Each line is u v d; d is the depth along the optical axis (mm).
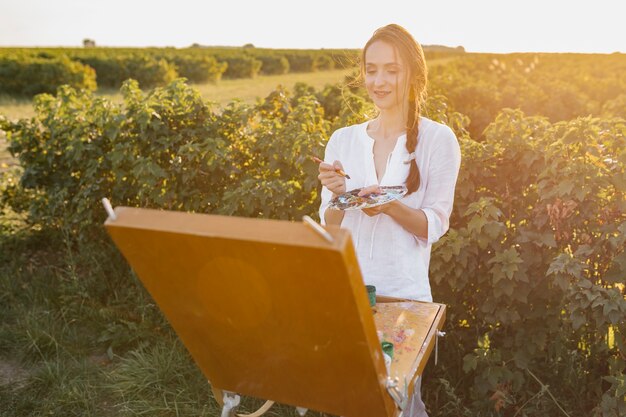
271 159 3891
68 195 4895
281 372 1692
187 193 4090
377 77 2160
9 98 21422
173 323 1710
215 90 27234
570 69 20625
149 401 3326
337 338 1439
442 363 3258
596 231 2910
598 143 3271
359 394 1605
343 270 1225
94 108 4684
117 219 1422
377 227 2221
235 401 1969
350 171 2311
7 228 5496
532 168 3168
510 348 3090
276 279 1349
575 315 2664
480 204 2955
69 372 3629
